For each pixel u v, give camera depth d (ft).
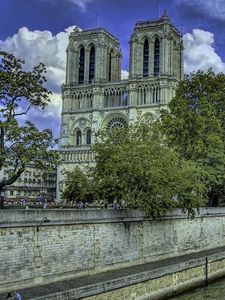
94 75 616.39
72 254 150.82
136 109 573.74
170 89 563.89
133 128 208.85
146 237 186.19
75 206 263.70
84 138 603.67
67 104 618.03
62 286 136.36
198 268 165.48
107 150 189.47
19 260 133.28
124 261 172.76
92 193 185.16
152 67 583.99
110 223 168.35
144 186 178.29
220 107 274.36
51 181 598.75
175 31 602.03
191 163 215.10
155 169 177.17
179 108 263.08
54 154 154.92
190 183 196.13
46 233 142.61
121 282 127.54
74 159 584.81
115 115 587.27
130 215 177.99
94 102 600.39
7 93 157.89
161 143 217.97
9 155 149.59
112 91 597.52
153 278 140.15
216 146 247.91
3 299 116.67
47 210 143.74
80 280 146.00
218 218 244.63
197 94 283.38
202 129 250.16
